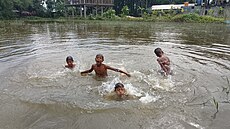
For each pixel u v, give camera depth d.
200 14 40.59
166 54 8.06
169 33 16.30
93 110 3.67
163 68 5.75
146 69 6.11
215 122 3.29
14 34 15.23
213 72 5.75
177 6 50.00
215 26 24.72
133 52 8.37
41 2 48.94
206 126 3.19
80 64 6.62
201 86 4.75
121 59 7.24
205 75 5.50
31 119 3.45
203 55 7.93
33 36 13.99
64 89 4.64
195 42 11.41
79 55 7.84
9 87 4.68
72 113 3.59
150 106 3.80
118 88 4.21
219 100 4.04
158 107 3.76
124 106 3.79
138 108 3.73
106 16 41.28
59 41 11.52
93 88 4.73
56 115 3.55
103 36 13.95
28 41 11.53
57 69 6.05
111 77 5.46
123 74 5.65
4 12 39.28
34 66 6.30
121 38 12.90
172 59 7.24
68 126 3.25
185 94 4.33
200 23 30.83
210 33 16.45
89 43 10.73
